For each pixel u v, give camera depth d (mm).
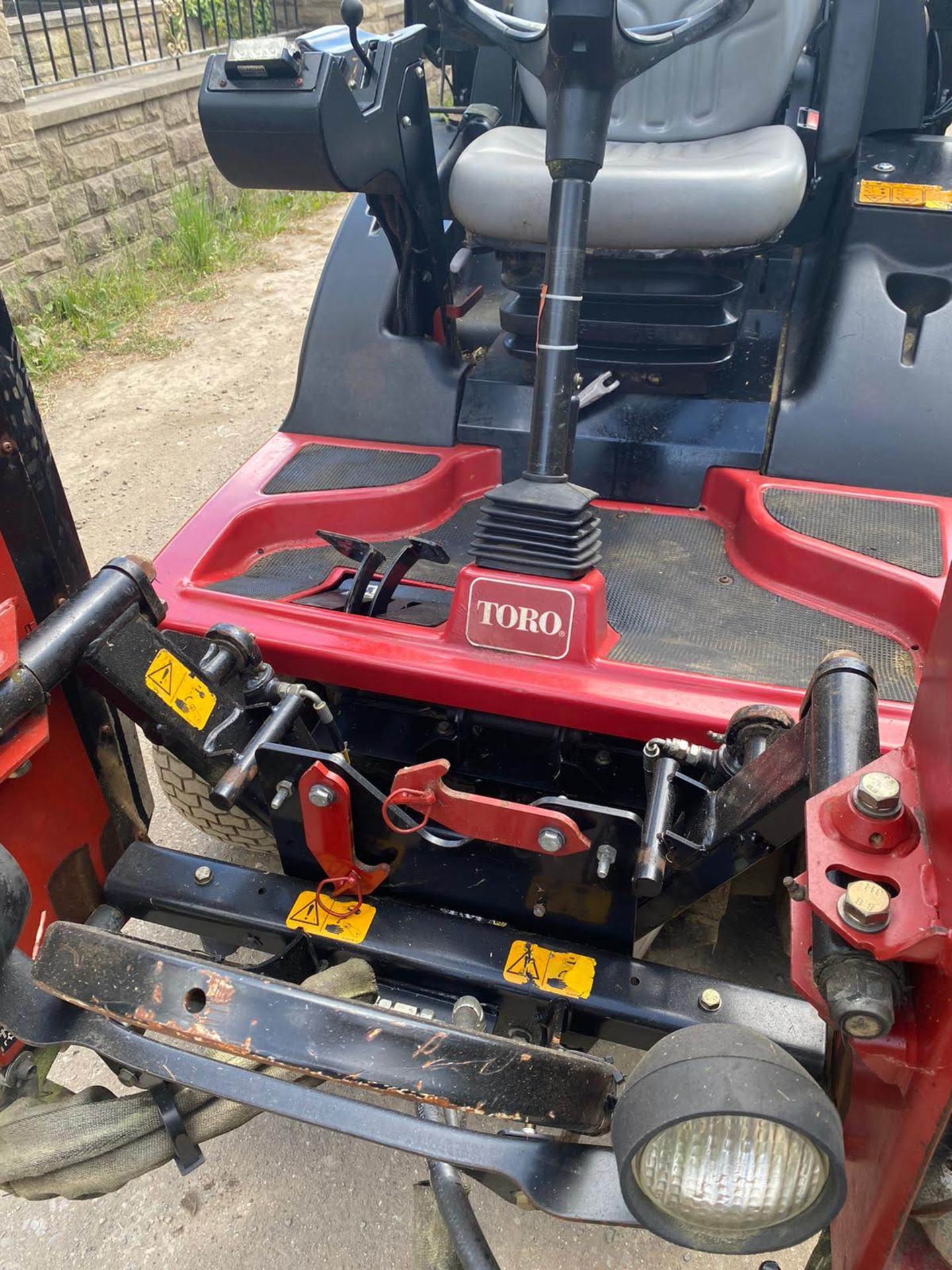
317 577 1817
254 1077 1055
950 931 727
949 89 2773
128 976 1062
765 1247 888
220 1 6703
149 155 5594
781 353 2199
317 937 1339
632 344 2041
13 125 4500
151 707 1271
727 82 2158
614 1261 1462
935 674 851
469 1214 1113
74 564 1422
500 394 2135
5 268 4594
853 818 829
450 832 1308
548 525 1435
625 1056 1726
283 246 6059
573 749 1569
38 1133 1113
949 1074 738
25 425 1293
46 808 1310
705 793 1289
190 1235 1497
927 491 1870
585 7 1239
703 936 1624
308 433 2182
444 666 1459
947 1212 894
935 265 1994
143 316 5008
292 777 1295
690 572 1838
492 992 1289
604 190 1828
